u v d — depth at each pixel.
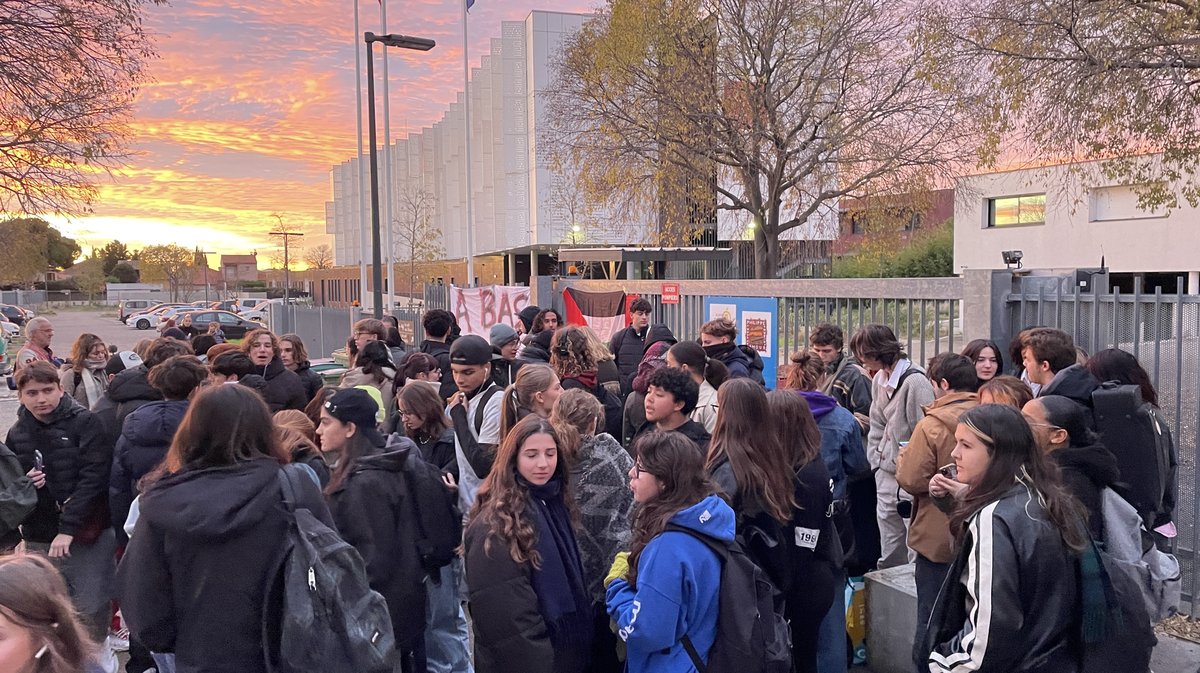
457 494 3.98
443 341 6.79
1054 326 5.38
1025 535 2.26
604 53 19.39
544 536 2.82
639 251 19.56
